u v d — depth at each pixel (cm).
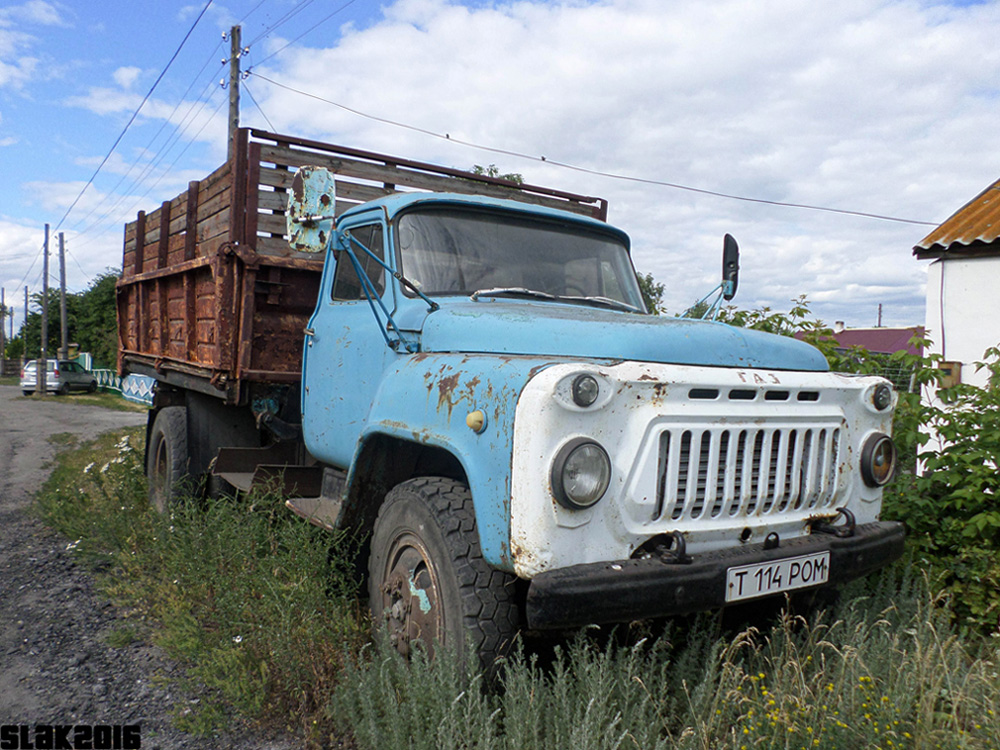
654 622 325
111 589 427
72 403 2602
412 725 250
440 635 269
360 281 370
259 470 439
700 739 248
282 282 475
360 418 370
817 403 294
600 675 246
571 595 225
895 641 300
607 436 242
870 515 317
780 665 286
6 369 5853
